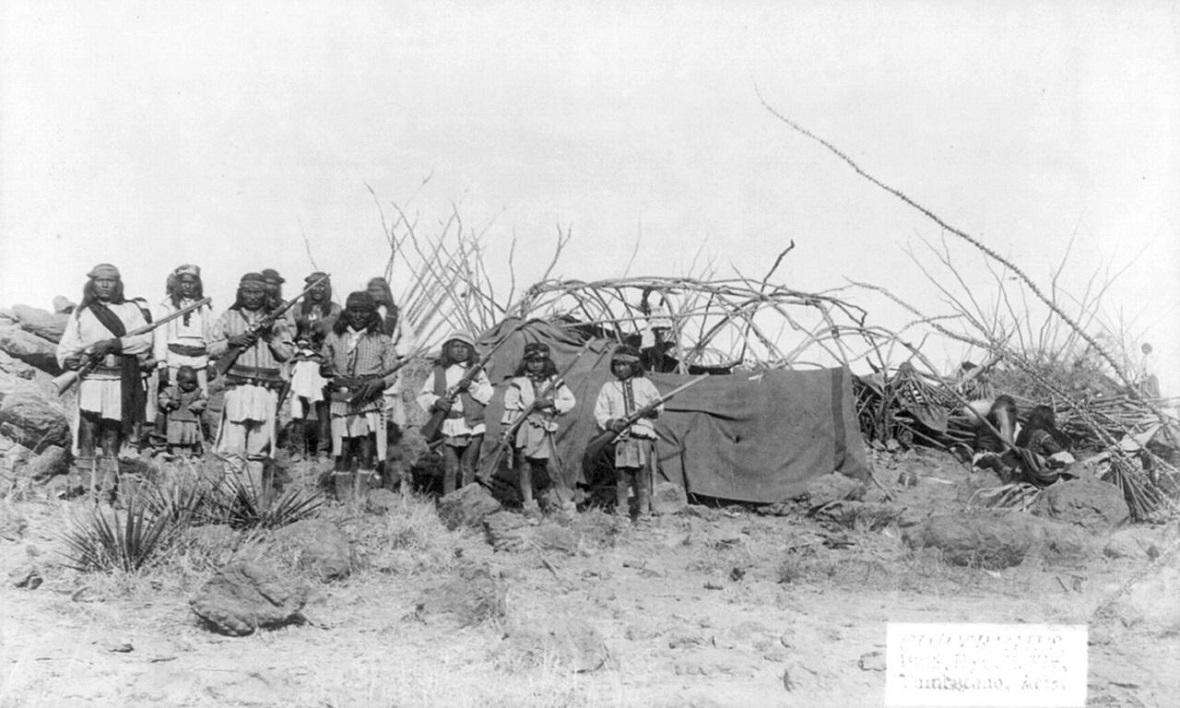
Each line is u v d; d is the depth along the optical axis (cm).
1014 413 1191
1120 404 1215
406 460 1042
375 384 928
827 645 655
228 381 878
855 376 1266
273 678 562
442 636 646
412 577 766
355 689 556
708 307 1241
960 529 874
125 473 927
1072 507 982
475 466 999
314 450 1103
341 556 755
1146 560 881
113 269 881
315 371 945
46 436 959
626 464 998
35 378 1073
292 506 857
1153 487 1074
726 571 837
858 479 1078
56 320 1128
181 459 948
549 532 870
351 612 691
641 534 945
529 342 1114
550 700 546
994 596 785
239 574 654
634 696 557
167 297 1016
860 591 791
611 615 705
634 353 1053
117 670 573
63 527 798
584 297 1247
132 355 880
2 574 711
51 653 590
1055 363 1302
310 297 1061
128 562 722
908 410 1252
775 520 1034
